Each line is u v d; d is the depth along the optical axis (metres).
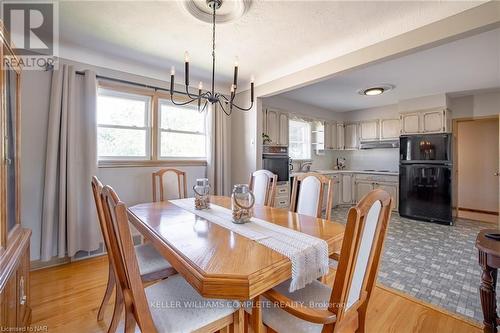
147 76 3.14
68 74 2.51
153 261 1.61
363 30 2.21
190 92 3.54
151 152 3.21
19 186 1.58
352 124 6.07
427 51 2.74
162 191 2.87
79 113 2.63
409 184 4.64
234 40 2.40
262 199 2.40
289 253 1.12
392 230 3.87
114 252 1.10
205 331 1.08
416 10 1.91
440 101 4.39
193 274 0.96
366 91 4.28
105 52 2.67
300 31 2.23
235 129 3.93
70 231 2.51
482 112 4.40
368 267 1.05
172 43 2.46
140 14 1.98
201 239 1.29
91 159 2.62
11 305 1.21
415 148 4.58
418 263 2.63
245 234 1.37
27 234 1.58
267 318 1.13
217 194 3.67
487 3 1.68
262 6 1.86
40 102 2.43
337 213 5.05
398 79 3.68
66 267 2.49
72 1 1.82
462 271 2.45
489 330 1.42
